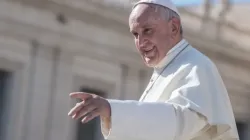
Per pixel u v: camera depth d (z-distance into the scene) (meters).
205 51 76.19
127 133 8.65
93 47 61.91
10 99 54.88
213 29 77.94
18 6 54.62
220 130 9.43
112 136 8.65
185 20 75.88
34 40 56.12
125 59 65.50
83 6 59.69
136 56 66.44
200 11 85.31
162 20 9.70
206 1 78.62
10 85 54.94
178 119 8.84
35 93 56.22
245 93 82.94
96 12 61.06
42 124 56.69
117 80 65.00
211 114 9.12
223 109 9.36
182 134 8.85
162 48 9.86
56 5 57.12
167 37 9.84
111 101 8.74
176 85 9.59
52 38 57.47
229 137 9.54
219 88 9.58
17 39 54.97
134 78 66.69
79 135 60.44
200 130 9.29
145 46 9.82
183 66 9.67
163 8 9.70
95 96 8.70
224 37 79.31
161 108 8.83
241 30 82.62
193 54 9.88
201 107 9.03
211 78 9.53
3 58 53.94
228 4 82.38
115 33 64.12
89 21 61.03
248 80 83.19
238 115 82.19
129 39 65.62
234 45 79.75
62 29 58.34
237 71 81.50
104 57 63.38
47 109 57.19
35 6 55.78
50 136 57.19
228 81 80.06
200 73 9.47
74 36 59.66
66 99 58.75
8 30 54.09
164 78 9.89
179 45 9.99
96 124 61.94
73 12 59.00
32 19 55.88
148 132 8.68
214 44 76.81
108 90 64.12
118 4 63.47
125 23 64.44
